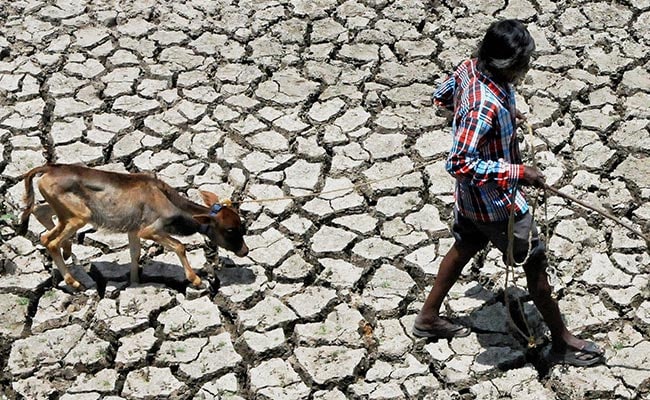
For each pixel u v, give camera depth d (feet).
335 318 21.71
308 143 26.27
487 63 17.69
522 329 21.27
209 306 21.88
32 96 27.68
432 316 20.80
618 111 27.27
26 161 25.70
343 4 31.09
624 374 20.30
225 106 27.48
